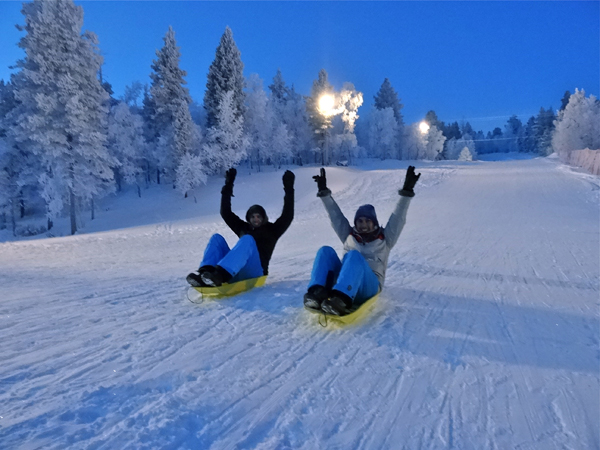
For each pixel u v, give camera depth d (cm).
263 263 506
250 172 4500
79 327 354
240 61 4400
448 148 10169
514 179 2548
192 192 3784
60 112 2780
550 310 425
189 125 3881
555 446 196
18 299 456
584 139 4581
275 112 5375
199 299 450
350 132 5659
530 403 236
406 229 1151
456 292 497
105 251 1062
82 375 258
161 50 4225
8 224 3700
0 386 240
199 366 276
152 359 286
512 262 693
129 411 216
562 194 1889
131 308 417
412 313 408
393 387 253
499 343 330
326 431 205
